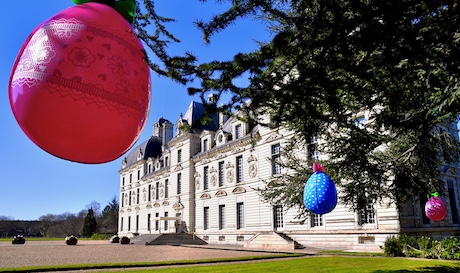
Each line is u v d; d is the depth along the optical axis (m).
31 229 102.75
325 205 8.30
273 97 5.18
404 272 11.88
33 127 2.00
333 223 27.05
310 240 28.64
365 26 4.60
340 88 6.19
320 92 5.44
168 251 27.41
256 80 4.80
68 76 1.97
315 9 4.59
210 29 4.37
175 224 46.62
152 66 4.44
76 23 2.08
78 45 2.02
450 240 17.86
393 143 12.34
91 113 2.02
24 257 22.33
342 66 5.11
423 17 5.45
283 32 4.38
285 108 5.73
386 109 8.34
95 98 2.02
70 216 112.06
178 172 49.59
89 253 26.00
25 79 1.93
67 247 35.16
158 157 59.19
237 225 37.88
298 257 19.47
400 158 11.51
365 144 10.44
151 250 29.11
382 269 12.88
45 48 1.97
